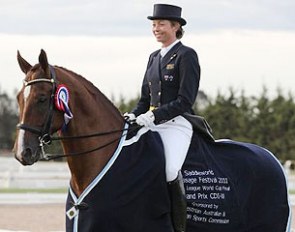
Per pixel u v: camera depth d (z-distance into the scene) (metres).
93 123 8.58
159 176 8.59
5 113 86.50
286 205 9.89
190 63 9.02
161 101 9.22
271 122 58.03
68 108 8.18
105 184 8.33
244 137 57.56
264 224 9.67
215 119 58.00
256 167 9.64
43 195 26.77
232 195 9.25
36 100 7.99
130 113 9.43
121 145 8.60
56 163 52.50
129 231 8.39
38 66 8.19
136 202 8.41
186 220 8.95
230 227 9.31
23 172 36.50
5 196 26.05
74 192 8.49
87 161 8.42
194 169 9.03
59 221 19.23
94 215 8.22
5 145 83.69
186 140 9.08
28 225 18.14
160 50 9.47
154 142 8.77
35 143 7.96
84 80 8.74
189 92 8.96
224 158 9.48
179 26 9.30
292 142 57.12
